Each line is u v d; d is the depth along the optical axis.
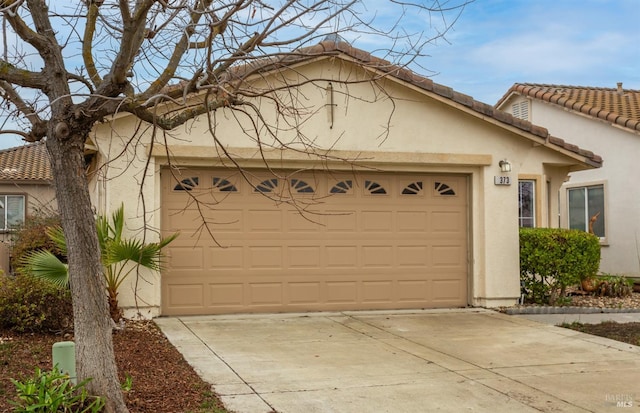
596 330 11.44
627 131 17.97
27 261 10.79
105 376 6.02
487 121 13.09
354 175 12.52
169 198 11.84
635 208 17.84
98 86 6.49
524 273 13.74
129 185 11.34
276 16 6.29
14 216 25.88
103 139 11.18
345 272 12.70
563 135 20.28
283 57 7.62
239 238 12.18
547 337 10.63
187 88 6.14
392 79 12.31
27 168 26.50
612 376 8.40
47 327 9.94
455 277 13.30
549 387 7.88
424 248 13.14
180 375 8.03
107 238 10.48
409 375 8.30
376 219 12.88
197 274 11.98
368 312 12.56
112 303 10.56
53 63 6.21
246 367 8.52
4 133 6.41
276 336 10.40
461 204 13.39
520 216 15.92
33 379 6.64
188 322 11.30
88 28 6.86
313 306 12.52
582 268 13.66
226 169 12.11
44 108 5.73
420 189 13.16
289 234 12.43
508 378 8.25
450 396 7.47
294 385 7.77
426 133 12.85
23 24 6.10
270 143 11.98
